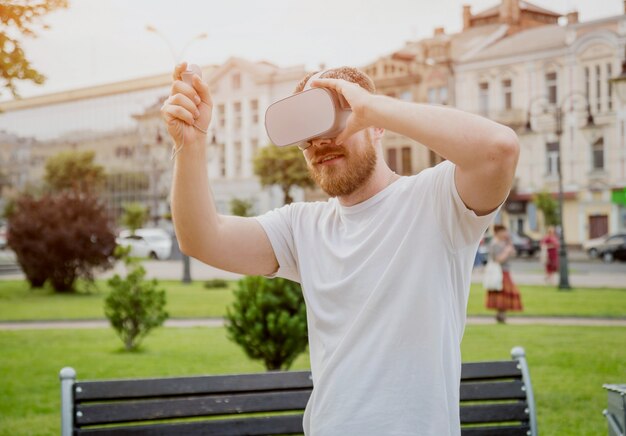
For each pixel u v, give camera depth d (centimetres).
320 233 228
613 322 1399
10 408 727
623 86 1794
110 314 1124
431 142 181
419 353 202
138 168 7369
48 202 2473
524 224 4862
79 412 297
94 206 2478
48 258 2384
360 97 181
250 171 6506
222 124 6669
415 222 207
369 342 206
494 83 5050
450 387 204
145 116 7375
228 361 998
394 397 201
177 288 2491
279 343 796
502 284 1403
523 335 1202
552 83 4809
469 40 5238
